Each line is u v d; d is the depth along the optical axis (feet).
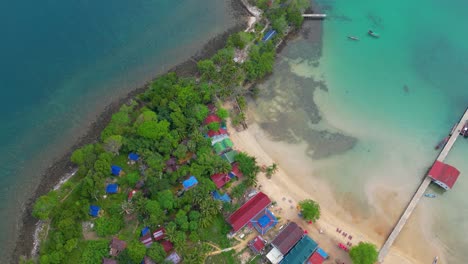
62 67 425.28
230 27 463.83
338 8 489.26
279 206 313.32
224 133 351.87
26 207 320.09
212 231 294.25
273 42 435.53
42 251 285.02
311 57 433.48
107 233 290.97
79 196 312.50
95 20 473.26
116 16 479.41
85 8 487.61
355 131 369.09
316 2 495.82
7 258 292.40
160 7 491.72
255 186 317.22
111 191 310.86
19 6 485.97
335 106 388.16
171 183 314.14
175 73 407.03
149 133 328.90
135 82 412.16
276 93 397.80
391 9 490.49
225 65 392.68
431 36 460.14
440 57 438.81
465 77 419.95
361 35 459.32
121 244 280.31
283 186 326.85
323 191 326.24
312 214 291.79
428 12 487.61
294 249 283.59
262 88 402.31
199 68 400.26
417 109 389.39
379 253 290.56
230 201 309.83
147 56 437.58
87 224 298.56
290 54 436.35
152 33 461.37
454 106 393.29
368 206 318.65
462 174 341.21
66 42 449.06
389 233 304.09
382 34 460.55
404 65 429.79
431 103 394.93
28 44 444.96
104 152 325.62
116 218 295.28
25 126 377.50
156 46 447.42
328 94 398.21
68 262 277.64
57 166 346.13
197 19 475.72
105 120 380.17
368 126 373.40
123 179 320.50
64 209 297.53
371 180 334.65
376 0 498.28
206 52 437.99
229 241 290.56
